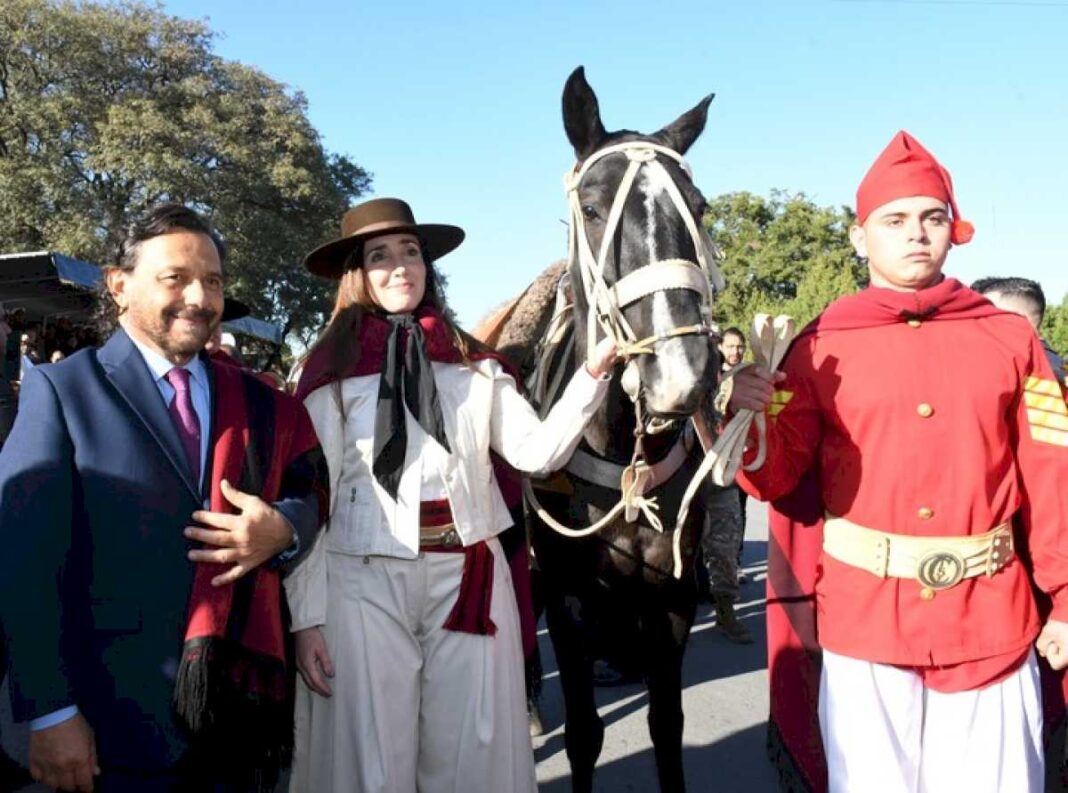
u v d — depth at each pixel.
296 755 2.46
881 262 2.18
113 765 1.82
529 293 3.71
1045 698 2.38
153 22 25.58
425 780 2.41
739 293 37.84
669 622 2.93
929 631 2.05
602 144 2.85
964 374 2.09
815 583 2.30
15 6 23.27
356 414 2.44
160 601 1.85
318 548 2.33
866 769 2.09
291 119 26.61
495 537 2.54
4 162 22.64
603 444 2.83
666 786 2.95
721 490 5.36
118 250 1.99
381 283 2.51
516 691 2.46
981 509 2.06
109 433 1.87
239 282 24.80
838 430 2.17
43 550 1.75
